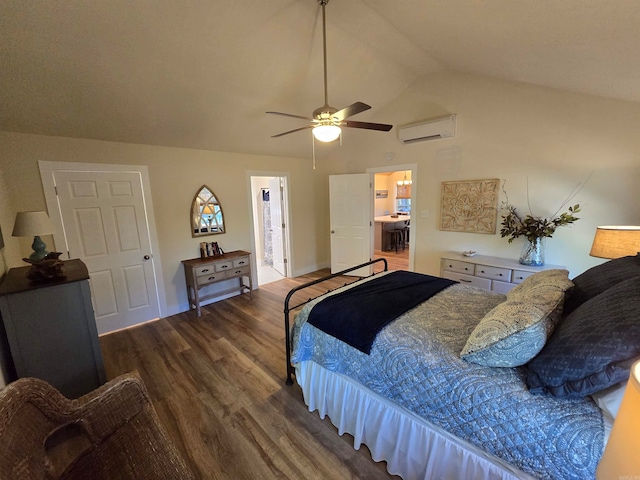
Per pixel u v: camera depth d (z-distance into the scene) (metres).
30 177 2.75
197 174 3.90
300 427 1.92
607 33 1.55
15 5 1.72
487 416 1.20
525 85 3.17
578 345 1.05
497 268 3.21
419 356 1.45
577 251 3.04
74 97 2.48
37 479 0.86
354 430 1.77
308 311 2.03
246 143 4.10
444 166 3.94
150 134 3.27
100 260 3.22
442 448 1.38
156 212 3.57
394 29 2.61
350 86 3.59
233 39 2.39
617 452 0.63
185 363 2.69
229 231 4.33
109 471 1.09
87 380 2.07
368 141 4.75
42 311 1.88
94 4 1.83
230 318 3.67
